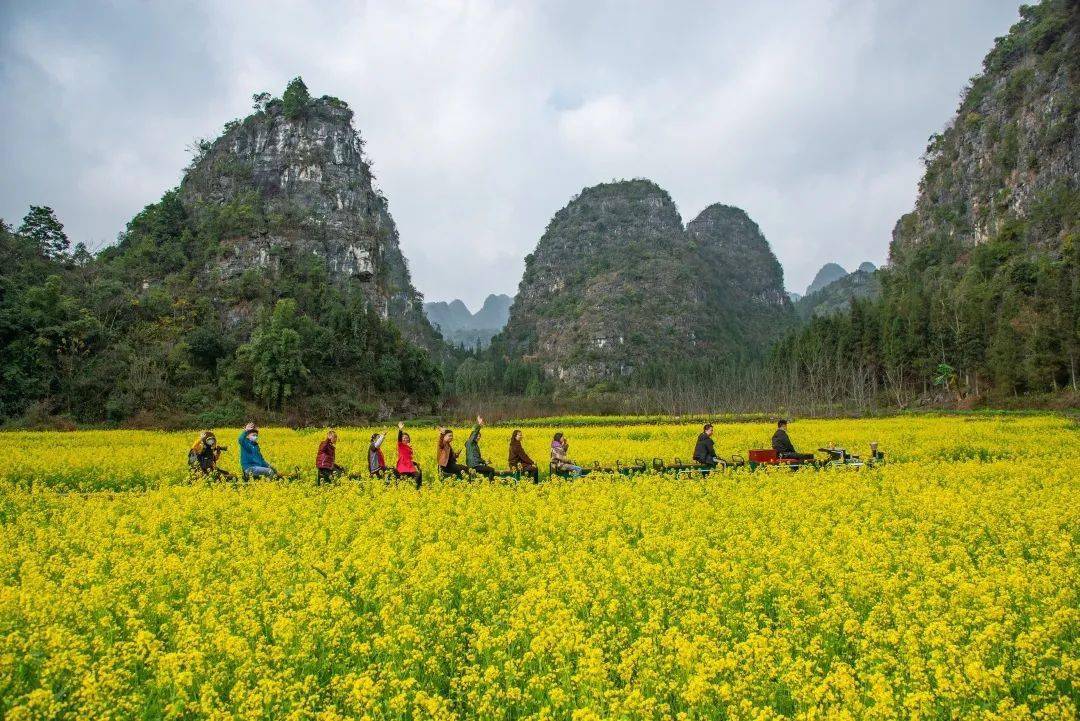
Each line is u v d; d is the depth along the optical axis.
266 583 8.77
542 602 7.33
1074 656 6.60
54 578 9.27
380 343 85.81
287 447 27.05
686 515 12.32
